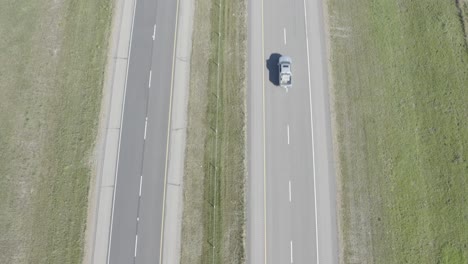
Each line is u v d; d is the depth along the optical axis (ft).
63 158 145.07
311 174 150.20
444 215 147.43
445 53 168.96
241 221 143.33
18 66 153.79
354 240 143.43
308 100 159.53
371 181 150.00
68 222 138.92
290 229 143.74
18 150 144.36
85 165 145.28
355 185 149.28
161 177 146.61
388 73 164.45
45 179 142.31
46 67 154.71
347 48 167.43
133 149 148.97
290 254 141.28
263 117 156.25
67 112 150.51
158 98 155.74
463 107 161.58
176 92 156.97
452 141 156.46
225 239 141.28
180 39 164.14
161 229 141.08
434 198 149.18
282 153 152.25
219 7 169.48
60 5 163.43
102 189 143.64
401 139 155.53
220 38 165.07
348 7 173.99
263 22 169.37
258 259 140.15
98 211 141.18
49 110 150.00
